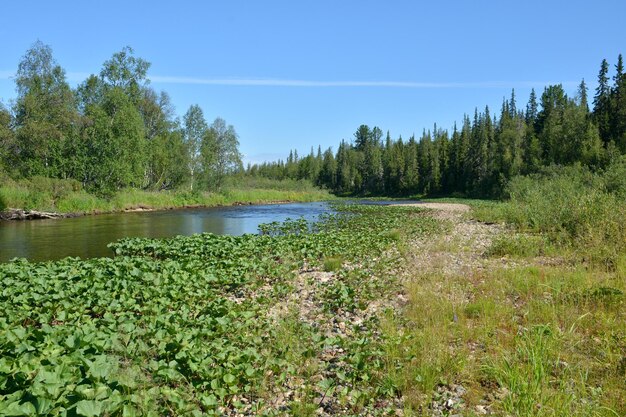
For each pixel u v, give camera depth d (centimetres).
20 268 1248
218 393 541
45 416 427
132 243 1811
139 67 5188
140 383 508
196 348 623
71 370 526
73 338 627
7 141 3831
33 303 927
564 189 2419
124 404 459
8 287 1025
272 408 539
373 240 1794
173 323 753
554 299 828
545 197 2252
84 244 2016
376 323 788
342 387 580
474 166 7662
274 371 611
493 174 6706
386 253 1500
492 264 1220
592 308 768
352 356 632
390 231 2108
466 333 702
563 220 1540
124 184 4638
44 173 3978
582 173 3781
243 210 4416
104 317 804
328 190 10594
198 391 548
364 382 584
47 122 4000
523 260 1232
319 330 774
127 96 4622
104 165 4144
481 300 838
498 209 2880
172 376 544
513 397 507
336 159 11756
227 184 6091
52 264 1326
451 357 618
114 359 565
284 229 2519
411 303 901
